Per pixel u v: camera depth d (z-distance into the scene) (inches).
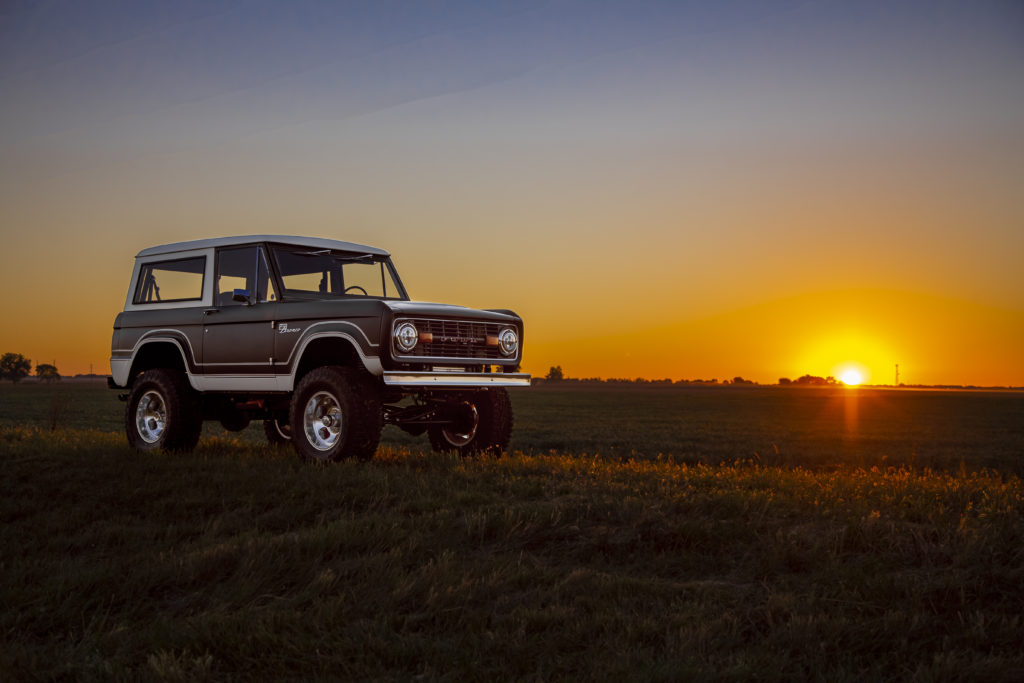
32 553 272.2
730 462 870.4
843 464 896.3
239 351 406.9
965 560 227.5
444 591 216.2
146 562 249.6
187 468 374.0
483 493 308.7
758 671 176.6
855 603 206.7
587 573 229.9
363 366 389.4
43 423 1111.0
